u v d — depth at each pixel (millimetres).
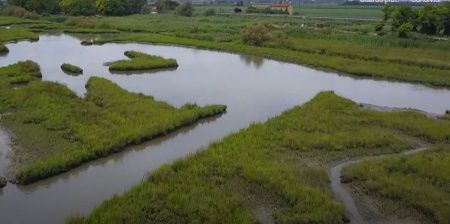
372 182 18906
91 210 16953
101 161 21625
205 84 38406
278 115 28469
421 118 28438
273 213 16609
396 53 50938
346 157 22297
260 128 25453
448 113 31172
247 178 19141
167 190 17641
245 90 36688
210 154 21391
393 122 27125
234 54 55375
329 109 29953
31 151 21953
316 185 18984
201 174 19297
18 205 17219
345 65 46312
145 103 30156
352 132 25422
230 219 15773
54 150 22031
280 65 48562
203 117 28781
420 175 19672
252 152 21859
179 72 43281
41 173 19281
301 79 41656
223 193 17750
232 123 28016
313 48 54844
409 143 24078
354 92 37156
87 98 31500
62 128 24891
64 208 17078
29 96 30344
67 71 42219
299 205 16938
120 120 26234
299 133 24812
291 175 19391
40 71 41188
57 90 31703
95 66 45188
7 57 48875
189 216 16000
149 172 20203
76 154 21000
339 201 17797
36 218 16297
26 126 25391
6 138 23688
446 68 44125
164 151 23109
